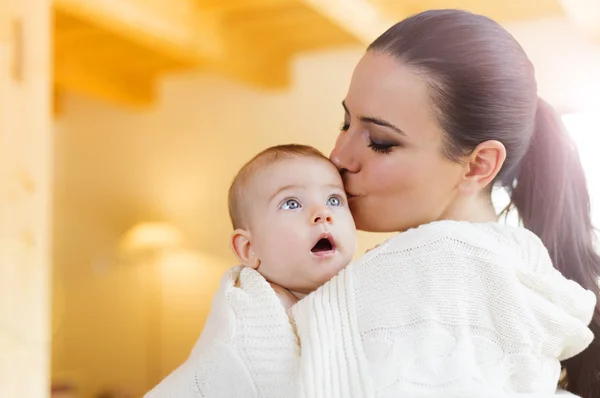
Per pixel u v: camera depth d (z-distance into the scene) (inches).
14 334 78.3
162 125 214.7
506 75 31.7
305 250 31.7
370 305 28.0
